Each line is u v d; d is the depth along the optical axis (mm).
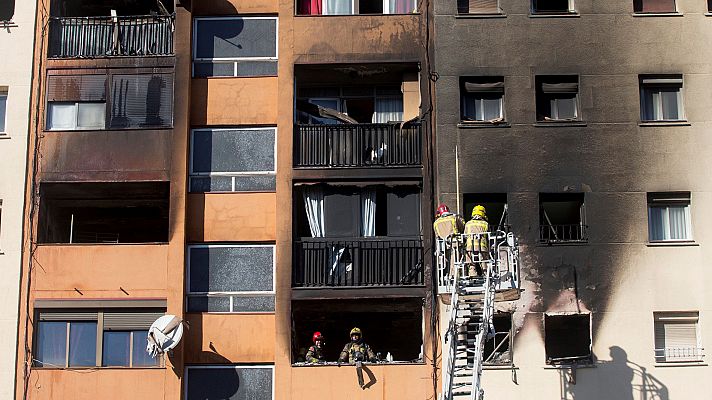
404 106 33750
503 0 33406
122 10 35250
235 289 32094
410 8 34188
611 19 33250
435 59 33094
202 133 33062
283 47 33281
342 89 34625
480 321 29781
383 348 34562
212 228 32406
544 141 32531
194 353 31656
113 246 31922
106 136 32688
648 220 32250
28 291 31719
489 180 32312
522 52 33094
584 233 32094
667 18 33250
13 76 33219
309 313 34062
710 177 32312
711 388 31125
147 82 33031
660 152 32469
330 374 31188
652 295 31625
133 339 31719
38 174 32469
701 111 32719
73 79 33188
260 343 31734
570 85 33031
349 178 32500
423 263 31922
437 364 31078
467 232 28359
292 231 32094
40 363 31516
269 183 32719
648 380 31156
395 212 32781
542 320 31484
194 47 33562
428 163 32438
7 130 32875
